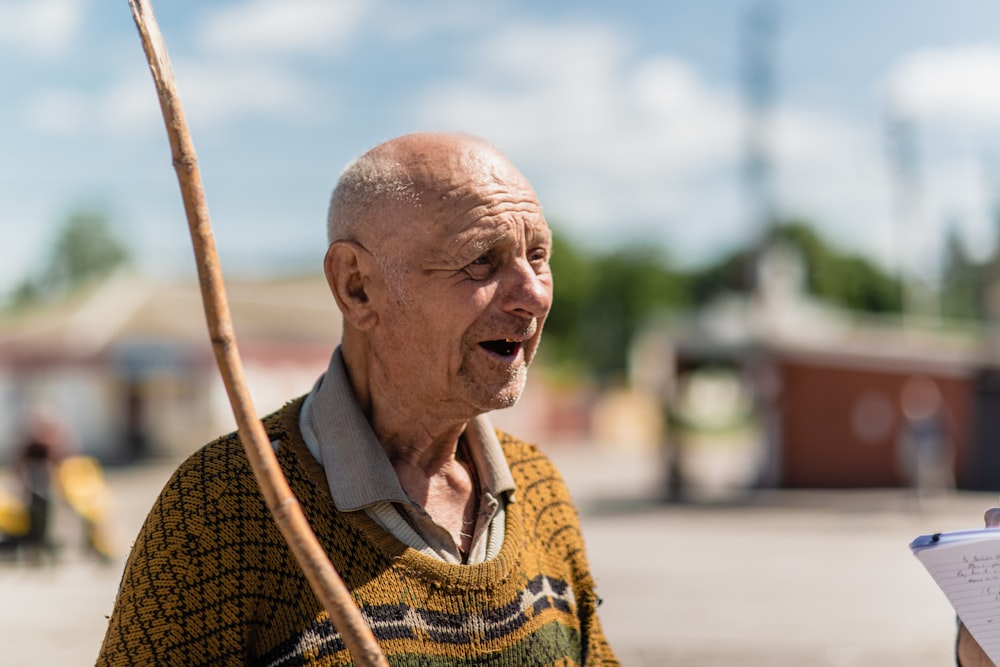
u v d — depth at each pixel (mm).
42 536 11602
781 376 19688
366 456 1790
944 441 16203
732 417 20125
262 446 1494
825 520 15469
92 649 7305
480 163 1812
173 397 29000
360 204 1820
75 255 77125
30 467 11695
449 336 1789
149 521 1699
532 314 1808
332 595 1492
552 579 2029
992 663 1712
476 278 1790
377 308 1823
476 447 1985
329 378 1881
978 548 1698
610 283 64062
